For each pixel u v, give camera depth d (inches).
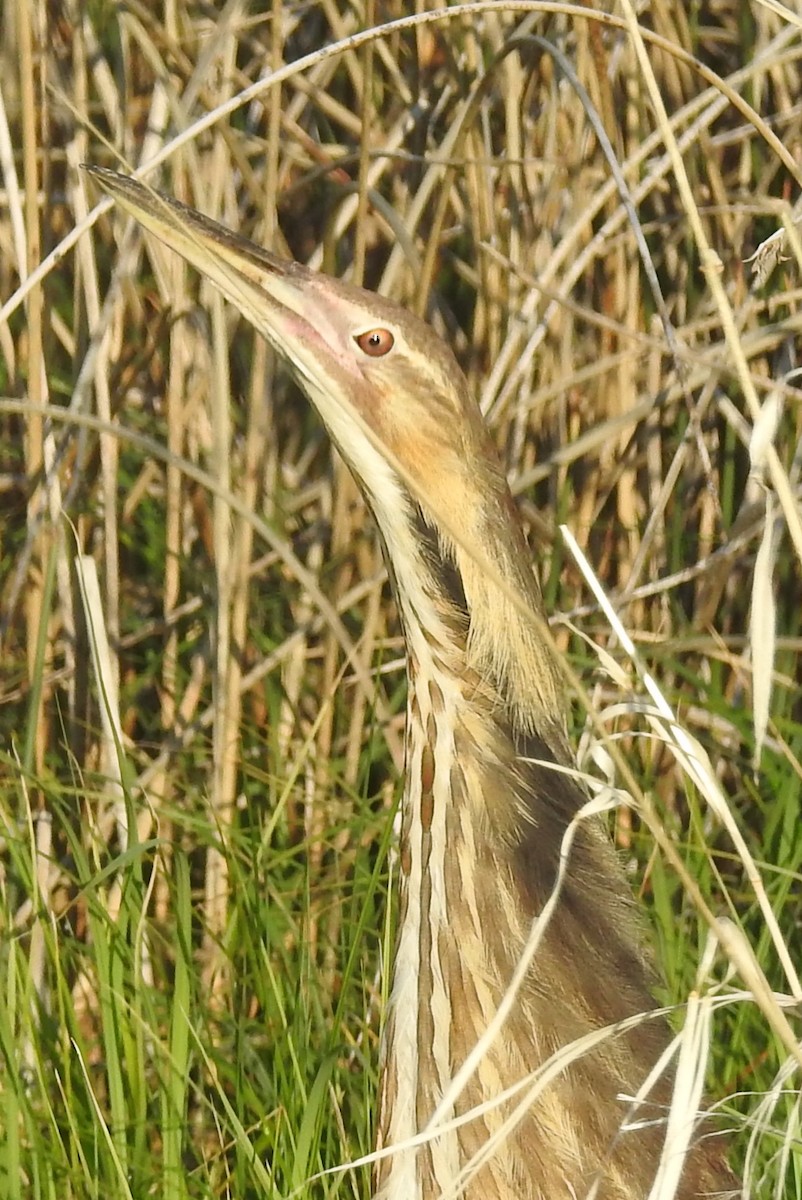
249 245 199.2
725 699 211.3
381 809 209.3
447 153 206.2
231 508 207.6
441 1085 198.5
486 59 209.2
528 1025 198.2
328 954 207.3
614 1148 198.4
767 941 205.0
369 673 206.8
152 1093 204.8
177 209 199.5
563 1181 198.2
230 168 209.2
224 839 205.5
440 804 198.5
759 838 210.4
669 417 210.7
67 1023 203.0
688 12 212.4
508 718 198.4
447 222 212.7
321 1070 201.6
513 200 209.5
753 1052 205.0
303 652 209.6
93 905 203.0
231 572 207.9
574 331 211.3
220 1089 202.2
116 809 206.7
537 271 209.9
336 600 210.2
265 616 213.2
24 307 210.5
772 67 209.3
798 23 198.8
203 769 211.0
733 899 207.6
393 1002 199.0
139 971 203.3
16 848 204.1
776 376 207.6
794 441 209.8
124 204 199.5
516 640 198.4
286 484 212.8
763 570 196.1
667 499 210.5
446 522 195.6
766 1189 202.2
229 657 207.8
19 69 207.3
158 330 208.2
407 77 211.0
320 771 209.3
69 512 209.2
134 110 210.2
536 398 208.8
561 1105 198.2
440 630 198.5
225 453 207.0
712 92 206.2
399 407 198.4
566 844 196.5
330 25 212.4
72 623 208.4
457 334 211.6
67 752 208.8
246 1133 202.8
